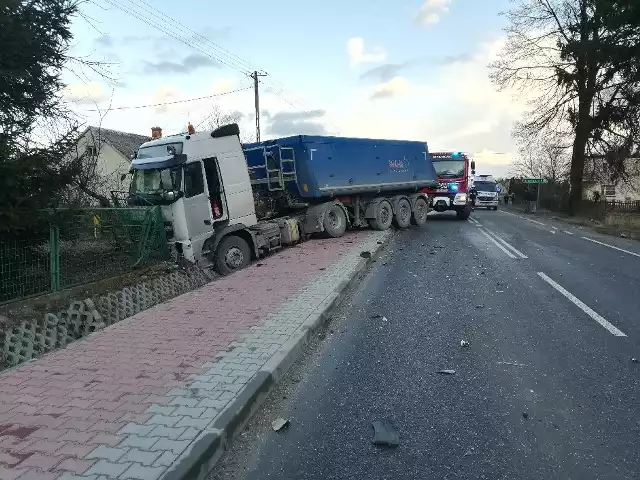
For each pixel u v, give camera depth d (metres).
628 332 6.28
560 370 5.04
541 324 6.67
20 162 6.77
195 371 4.71
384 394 4.56
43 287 7.42
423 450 3.60
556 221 26.78
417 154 20.27
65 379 4.58
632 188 33.19
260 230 12.17
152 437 3.48
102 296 7.57
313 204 15.18
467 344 5.87
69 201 8.16
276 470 3.39
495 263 11.77
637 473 3.27
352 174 16.33
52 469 3.10
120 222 9.15
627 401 4.32
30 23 8.16
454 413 4.16
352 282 9.18
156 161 10.17
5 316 6.15
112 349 5.41
